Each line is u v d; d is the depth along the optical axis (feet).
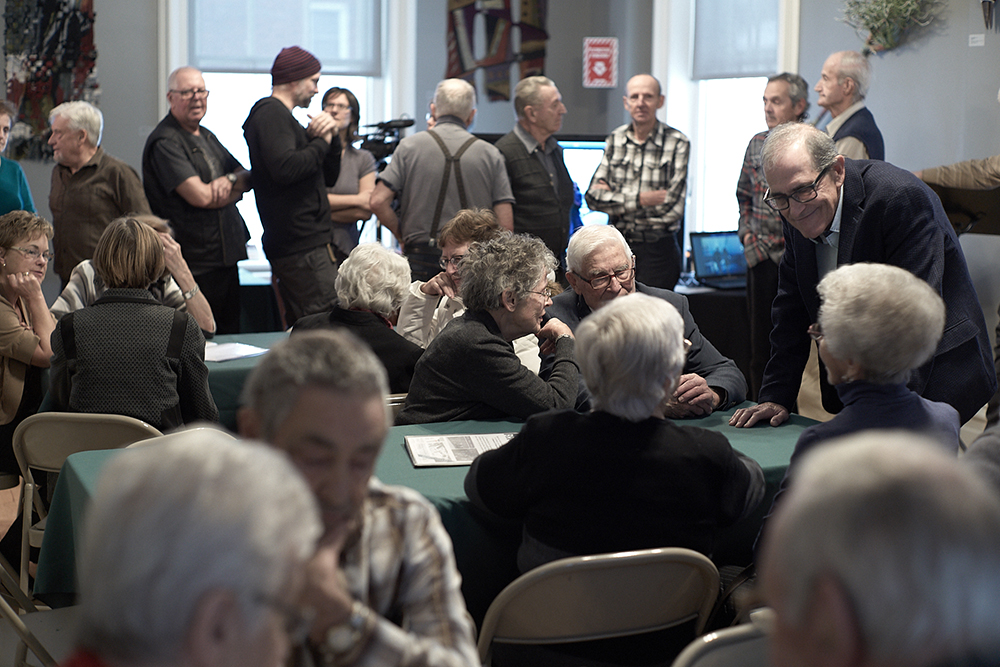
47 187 19.70
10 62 19.22
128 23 19.79
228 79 21.06
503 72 22.56
